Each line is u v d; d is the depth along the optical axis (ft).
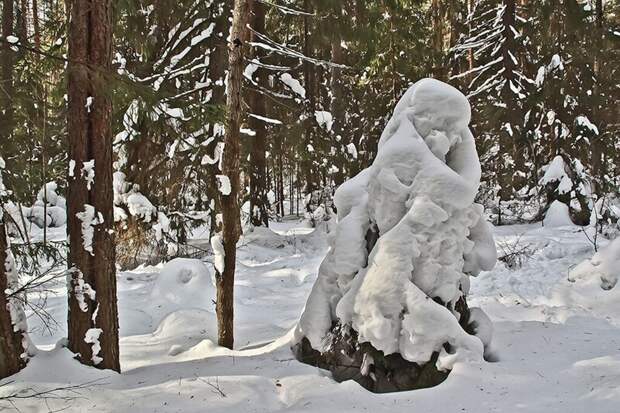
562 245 35.12
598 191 47.44
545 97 47.37
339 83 55.88
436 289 16.31
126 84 16.55
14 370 16.39
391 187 16.72
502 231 44.34
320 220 58.44
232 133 20.16
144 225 39.34
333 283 18.08
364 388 15.26
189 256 40.63
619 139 54.19
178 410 14.44
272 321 25.34
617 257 24.16
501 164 53.16
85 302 16.97
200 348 20.08
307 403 14.23
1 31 47.88
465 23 59.21
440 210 16.15
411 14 59.98
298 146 46.26
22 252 21.18
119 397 15.20
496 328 19.97
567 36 49.11
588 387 13.76
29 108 28.99
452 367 15.25
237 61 20.08
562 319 21.25
